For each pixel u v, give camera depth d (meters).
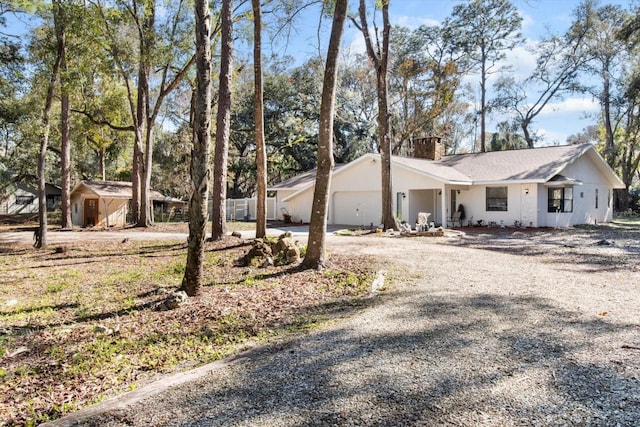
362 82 37.12
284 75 35.34
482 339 4.51
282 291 7.30
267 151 38.94
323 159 8.91
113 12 17.08
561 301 6.09
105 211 26.69
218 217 14.76
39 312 6.64
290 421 2.97
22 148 32.25
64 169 24.53
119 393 3.73
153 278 9.15
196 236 7.04
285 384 3.58
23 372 4.25
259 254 10.52
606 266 9.33
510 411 3.01
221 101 14.57
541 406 3.07
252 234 17.83
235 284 8.02
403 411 3.05
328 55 8.67
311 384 3.55
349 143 36.22
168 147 37.69
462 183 20.44
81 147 34.94
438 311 5.66
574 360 3.89
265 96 37.06
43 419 3.29
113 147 37.69
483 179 21.14
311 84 36.62
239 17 16.39
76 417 3.16
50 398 3.68
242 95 34.53
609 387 3.33
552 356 3.99
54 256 13.10
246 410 3.16
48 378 4.11
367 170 23.25
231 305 6.46
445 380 3.54
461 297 6.40
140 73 22.80
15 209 40.84
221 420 3.02
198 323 5.66
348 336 4.79
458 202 22.34
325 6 12.66
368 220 23.48
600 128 43.12
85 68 18.53
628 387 3.33
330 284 7.73
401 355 4.12
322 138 8.84
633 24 23.94
